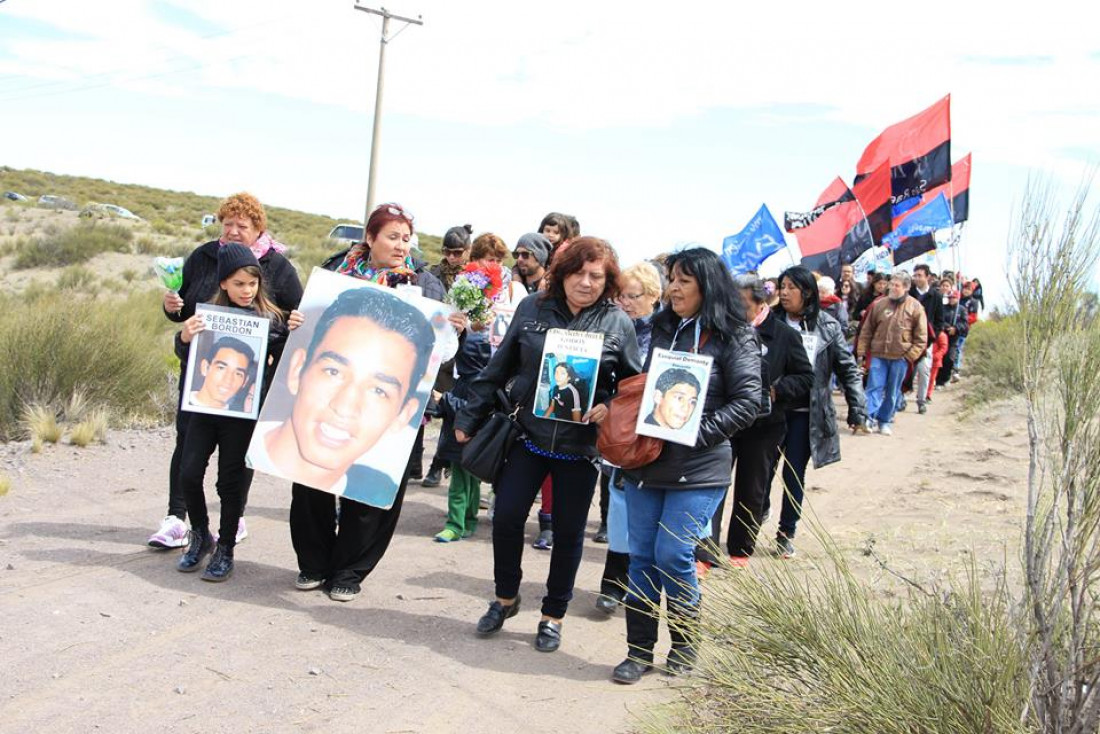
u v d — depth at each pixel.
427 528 7.72
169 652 4.84
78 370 10.67
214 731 4.07
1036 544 3.49
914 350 13.66
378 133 32.84
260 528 7.29
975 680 3.35
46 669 4.53
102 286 27.66
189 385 5.68
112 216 44.19
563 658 5.20
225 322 5.73
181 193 74.81
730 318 4.77
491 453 5.17
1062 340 3.46
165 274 6.04
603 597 5.87
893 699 3.39
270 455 5.64
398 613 5.70
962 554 6.70
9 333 10.79
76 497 7.70
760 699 3.57
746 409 4.70
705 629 4.03
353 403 5.75
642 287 6.53
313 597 5.84
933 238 16.95
